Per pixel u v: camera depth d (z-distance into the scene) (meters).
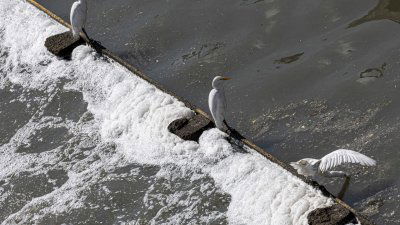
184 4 18.50
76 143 15.09
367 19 16.36
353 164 12.78
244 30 17.09
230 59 16.34
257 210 12.16
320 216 11.45
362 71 14.91
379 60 15.07
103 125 15.33
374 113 13.79
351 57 15.41
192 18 17.95
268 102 14.84
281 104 14.69
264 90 15.15
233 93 15.32
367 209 11.88
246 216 12.22
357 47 15.63
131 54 17.38
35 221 13.36
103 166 14.31
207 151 13.64
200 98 15.46
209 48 16.88
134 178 13.77
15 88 17.38
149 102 15.12
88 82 16.61
